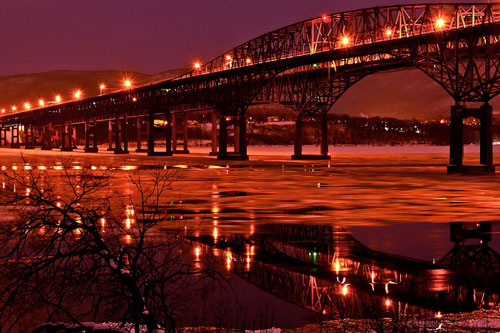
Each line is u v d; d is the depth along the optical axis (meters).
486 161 62.47
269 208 30.19
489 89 61.31
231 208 30.03
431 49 75.19
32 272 7.01
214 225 23.39
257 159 114.19
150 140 144.88
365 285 12.99
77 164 80.38
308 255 16.88
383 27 83.75
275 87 108.62
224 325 9.26
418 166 85.19
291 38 101.69
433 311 10.81
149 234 19.56
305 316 10.22
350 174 63.09
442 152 198.12
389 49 72.88
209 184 47.59
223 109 113.88
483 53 62.44
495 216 27.02
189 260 15.25
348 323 9.68
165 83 138.12
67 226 7.50
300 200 34.59
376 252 17.59
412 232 21.88
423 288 12.87
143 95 155.75
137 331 6.81
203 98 121.12
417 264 15.77
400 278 13.90
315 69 101.62
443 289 12.77
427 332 9.01
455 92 62.38
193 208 29.80
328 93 106.25
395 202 33.62
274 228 22.78
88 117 195.50
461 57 64.81
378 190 42.22
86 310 8.49
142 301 6.91
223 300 10.95
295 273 14.27
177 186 44.94
